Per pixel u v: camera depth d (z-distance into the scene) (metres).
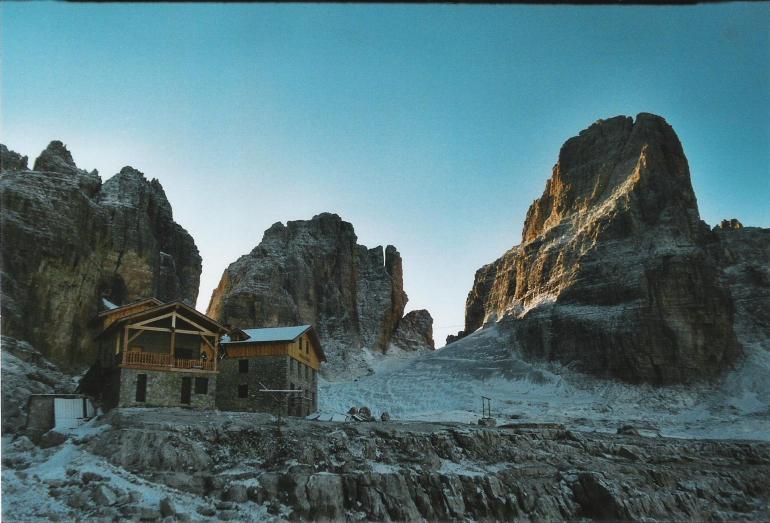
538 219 197.50
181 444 41.53
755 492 55.81
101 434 43.06
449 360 157.25
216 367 54.69
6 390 53.75
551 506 44.84
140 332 52.28
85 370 83.00
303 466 41.47
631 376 123.88
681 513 47.47
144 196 115.44
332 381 176.12
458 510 41.47
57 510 32.88
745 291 158.38
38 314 80.94
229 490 38.38
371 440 46.97
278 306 176.88
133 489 36.19
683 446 67.00
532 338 145.75
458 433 52.44
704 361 123.19
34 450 43.16
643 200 149.88
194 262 127.25
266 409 61.06
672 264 131.00
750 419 98.50
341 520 38.03
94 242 97.44
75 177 103.75
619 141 180.12
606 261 142.25
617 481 48.44
